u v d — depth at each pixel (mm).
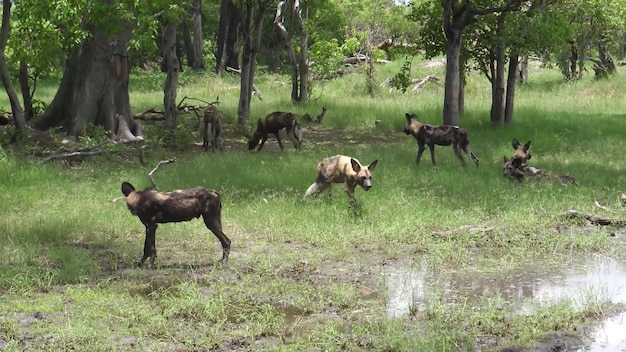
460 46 22969
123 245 10195
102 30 18203
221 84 34844
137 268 9188
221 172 14828
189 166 15523
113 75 19359
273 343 6980
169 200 9141
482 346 6949
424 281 8938
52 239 10367
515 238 10914
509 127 22453
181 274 9008
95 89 19156
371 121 24594
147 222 9195
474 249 10461
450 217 11859
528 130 21828
